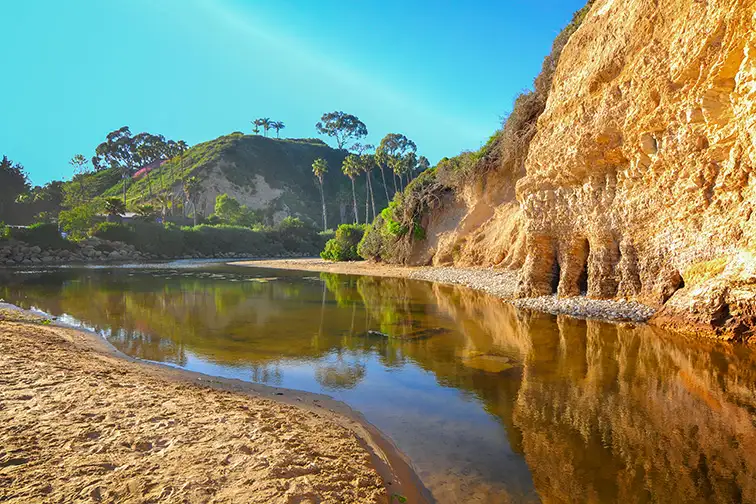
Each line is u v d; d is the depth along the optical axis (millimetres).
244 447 4715
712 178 11297
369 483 4305
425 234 37031
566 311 14664
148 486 3789
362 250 45250
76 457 4246
